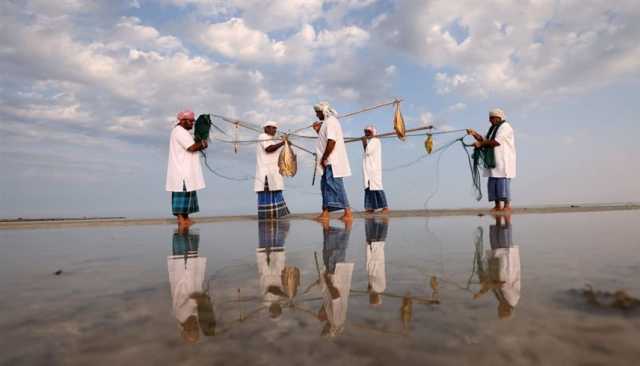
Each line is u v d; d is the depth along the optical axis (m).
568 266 2.35
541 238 3.92
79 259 3.16
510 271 2.22
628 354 1.06
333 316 1.48
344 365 1.04
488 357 1.06
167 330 1.35
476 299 1.66
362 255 3.04
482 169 8.97
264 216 7.85
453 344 1.16
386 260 2.78
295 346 1.18
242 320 1.45
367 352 1.12
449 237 4.20
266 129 7.70
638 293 1.66
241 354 1.13
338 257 2.97
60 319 1.49
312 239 4.25
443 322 1.36
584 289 1.75
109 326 1.40
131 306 1.68
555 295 1.66
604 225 5.42
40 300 1.80
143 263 2.89
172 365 1.07
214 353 1.14
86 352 1.17
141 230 6.22
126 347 1.21
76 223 8.02
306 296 1.81
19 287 2.09
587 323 1.30
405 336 1.24
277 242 4.05
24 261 3.09
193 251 3.50
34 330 1.37
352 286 1.99
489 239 3.94
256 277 2.29
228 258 3.05
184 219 7.02
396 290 1.87
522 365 1.01
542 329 1.26
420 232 4.84
